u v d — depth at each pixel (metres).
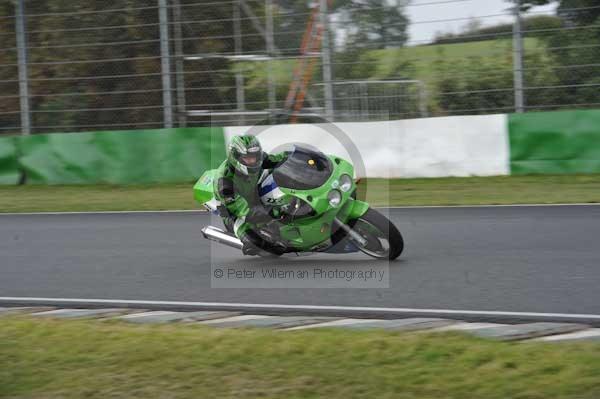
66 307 9.19
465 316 8.05
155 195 18.36
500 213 14.16
